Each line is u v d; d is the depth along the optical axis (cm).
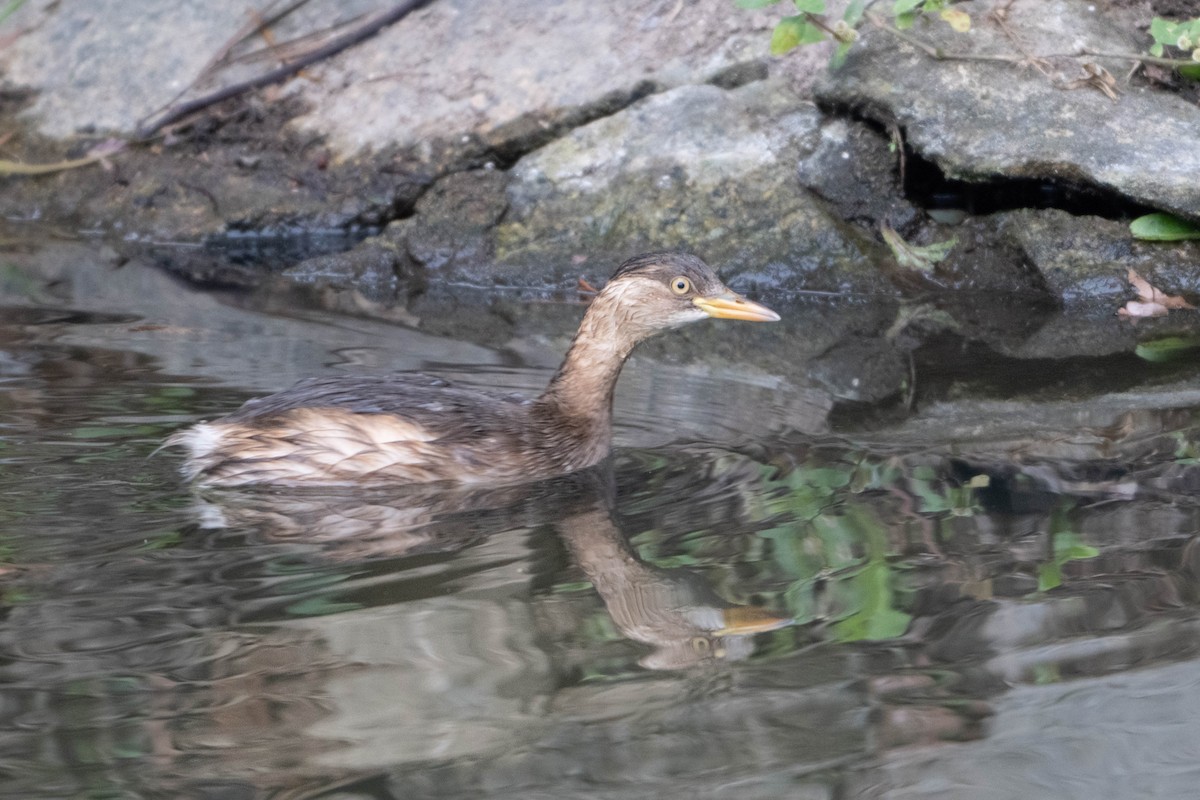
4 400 1117
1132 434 1021
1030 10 1598
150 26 1980
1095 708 655
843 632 734
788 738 637
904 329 1378
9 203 1892
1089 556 816
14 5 1880
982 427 1057
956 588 782
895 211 1577
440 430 1018
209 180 1812
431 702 666
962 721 648
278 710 657
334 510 935
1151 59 1504
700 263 1089
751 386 1202
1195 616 738
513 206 1662
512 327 1409
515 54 1778
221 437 1004
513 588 797
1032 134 1480
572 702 668
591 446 1050
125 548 845
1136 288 1438
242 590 790
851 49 1588
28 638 723
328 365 1243
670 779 605
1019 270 1516
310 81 1850
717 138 1628
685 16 1742
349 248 1717
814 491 941
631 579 807
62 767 611
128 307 1441
